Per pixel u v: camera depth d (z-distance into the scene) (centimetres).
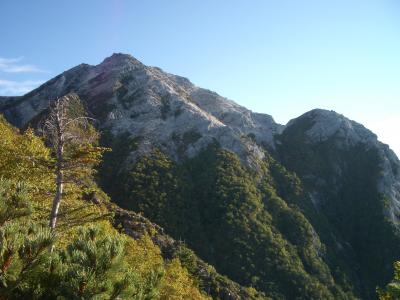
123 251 895
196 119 16650
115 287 837
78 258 850
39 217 1745
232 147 15512
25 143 2450
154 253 5228
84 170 1862
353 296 11494
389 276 12950
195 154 15038
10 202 912
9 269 727
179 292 4362
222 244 11194
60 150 1825
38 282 838
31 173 2033
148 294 971
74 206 2028
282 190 15375
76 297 787
